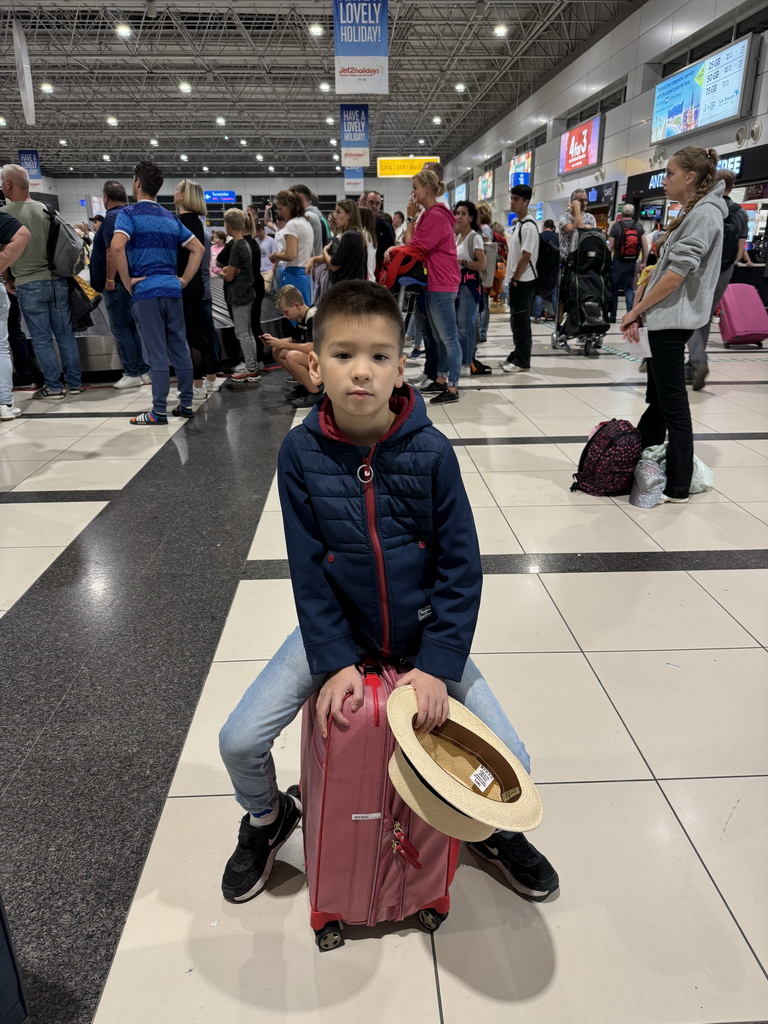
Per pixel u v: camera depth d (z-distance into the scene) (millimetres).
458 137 30422
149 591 2428
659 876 1307
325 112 24969
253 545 2785
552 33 16953
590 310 7258
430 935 1208
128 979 1134
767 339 8133
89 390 6008
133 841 1400
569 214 9047
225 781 1559
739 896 1266
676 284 2729
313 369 1010
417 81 21266
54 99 22359
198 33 17062
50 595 2414
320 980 1131
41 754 1647
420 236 4750
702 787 1513
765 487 3326
